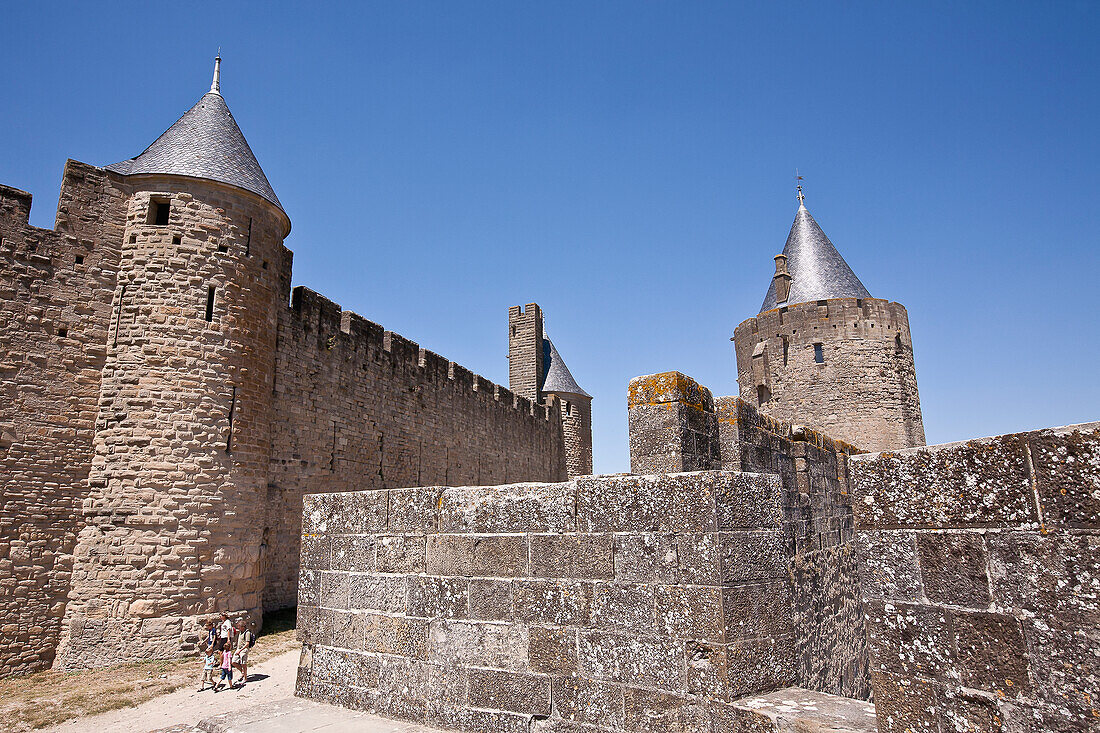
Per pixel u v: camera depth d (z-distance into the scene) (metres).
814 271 26.83
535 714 5.16
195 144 15.69
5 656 12.19
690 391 6.07
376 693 6.13
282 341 17.91
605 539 5.00
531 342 39.44
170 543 13.42
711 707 4.33
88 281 14.16
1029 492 3.05
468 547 5.74
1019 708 2.97
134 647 12.77
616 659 4.82
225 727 5.90
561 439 40.03
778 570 4.78
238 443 14.77
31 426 13.09
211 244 15.09
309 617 6.83
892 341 25.08
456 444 27.84
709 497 4.55
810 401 24.83
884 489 3.54
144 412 13.83
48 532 13.02
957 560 3.24
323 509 6.93
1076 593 2.87
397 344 24.03
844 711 4.05
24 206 13.66
